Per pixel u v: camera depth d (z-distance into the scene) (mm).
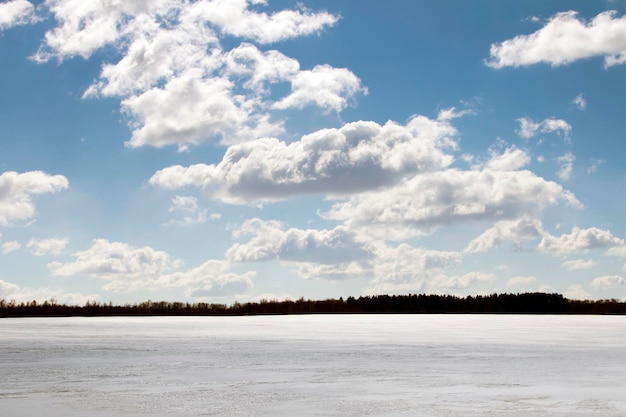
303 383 27344
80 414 21047
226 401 23172
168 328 84500
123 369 32375
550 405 22203
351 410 21500
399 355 39500
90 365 34188
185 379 28672
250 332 70812
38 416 20750
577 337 58625
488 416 20500
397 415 20703
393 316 175875
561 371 31109
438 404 22469
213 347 46250
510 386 26281
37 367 33375
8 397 24188
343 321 121938
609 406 21984
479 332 69875
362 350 43344
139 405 22516
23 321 126562
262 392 25016
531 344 48844
